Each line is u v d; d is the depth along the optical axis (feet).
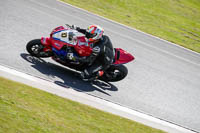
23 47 55.01
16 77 42.68
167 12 148.46
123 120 41.60
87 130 34.40
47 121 32.65
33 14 77.15
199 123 51.19
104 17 103.04
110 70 53.42
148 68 68.44
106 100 47.80
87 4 115.34
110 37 81.35
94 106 43.32
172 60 81.20
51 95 40.70
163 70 70.64
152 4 152.15
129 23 107.86
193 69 79.56
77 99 43.52
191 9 171.94
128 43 81.92
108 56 49.16
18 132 28.35
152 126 43.73
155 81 62.49
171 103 55.11
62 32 49.24
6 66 45.42
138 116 45.98
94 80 53.52
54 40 48.75
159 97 55.93
